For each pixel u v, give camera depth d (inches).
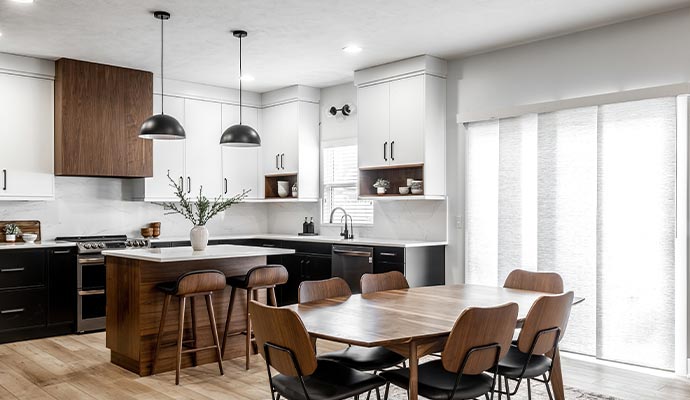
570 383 159.9
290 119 278.2
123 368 177.5
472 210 220.4
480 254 218.1
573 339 190.2
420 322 106.8
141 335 169.3
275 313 97.9
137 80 244.1
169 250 191.0
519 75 207.3
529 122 202.8
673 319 169.5
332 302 128.7
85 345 206.2
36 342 210.8
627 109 178.5
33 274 215.8
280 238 268.5
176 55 222.1
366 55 222.4
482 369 102.3
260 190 294.5
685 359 167.8
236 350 191.5
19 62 220.5
